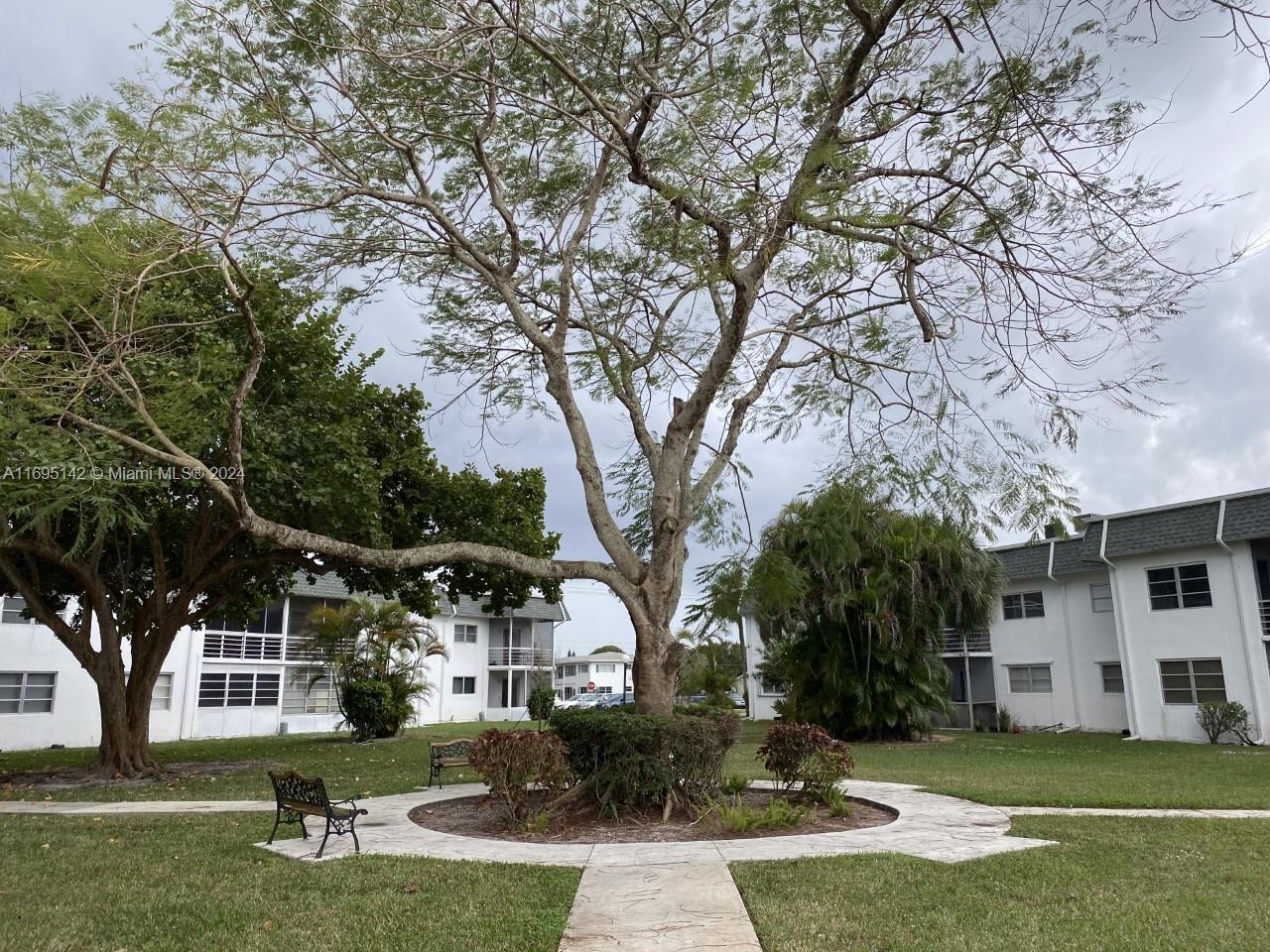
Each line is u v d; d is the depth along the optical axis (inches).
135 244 279.3
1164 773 597.0
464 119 433.7
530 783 402.0
